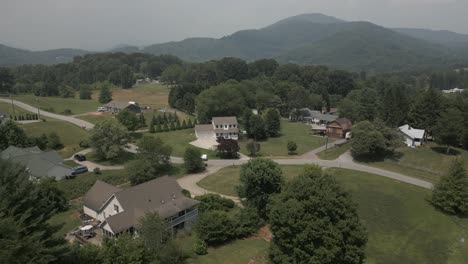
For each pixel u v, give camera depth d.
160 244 30.92
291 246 29.59
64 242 23.03
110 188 48.91
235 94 108.00
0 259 16.72
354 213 31.64
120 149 73.62
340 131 94.62
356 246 29.42
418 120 84.69
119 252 27.44
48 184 49.47
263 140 93.12
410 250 39.75
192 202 45.91
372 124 73.81
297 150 82.75
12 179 20.67
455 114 71.75
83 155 72.25
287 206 30.58
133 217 40.44
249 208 45.56
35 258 18.59
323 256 28.02
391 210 48.94
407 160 69.56
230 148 75.69
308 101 137.50
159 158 66.56
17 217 20.03
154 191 45.84
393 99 91.31
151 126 100.12
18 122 98.44
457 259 38.12
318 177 33.34
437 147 76.56
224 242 40.50
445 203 47.38
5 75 161.12
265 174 45.47
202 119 106.31
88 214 48.31
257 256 36.91
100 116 117.12
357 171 65.25
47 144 79.06
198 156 67.38
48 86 166.12
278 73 187.38
